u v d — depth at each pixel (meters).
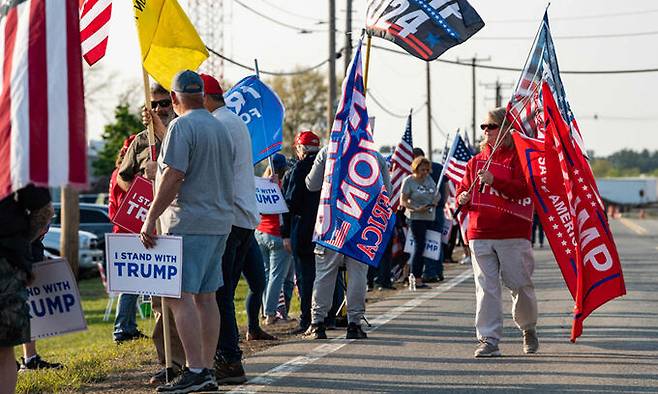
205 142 10.69
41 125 8.38
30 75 8.42
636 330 15.65
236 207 11.68
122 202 11.52
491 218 13.12
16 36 8.56
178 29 12.20
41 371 12.56
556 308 18.91
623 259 34.22
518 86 13.80
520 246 13.14
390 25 16.70
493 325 13.31
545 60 14.00
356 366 12.72
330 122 40.19
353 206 15.01
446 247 33.94
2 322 8.46
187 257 10.66
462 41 16.55
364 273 15.28
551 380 11.62
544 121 12.98
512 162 13.06
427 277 25.95
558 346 14.17
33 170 8.29
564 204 13.04
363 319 16.73
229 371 11.53
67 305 9.47
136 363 13.09
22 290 8.63
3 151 8.38
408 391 11.09
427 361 13.04
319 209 15.14
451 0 16.53
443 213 24.91
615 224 91.50
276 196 16.14
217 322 11.10
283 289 18.42
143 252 10.55
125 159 13.09
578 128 14.19
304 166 15.95
